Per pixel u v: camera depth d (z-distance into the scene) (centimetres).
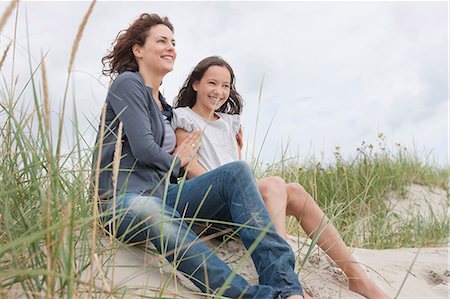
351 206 548
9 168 202
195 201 250
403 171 720
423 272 333
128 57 296
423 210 654
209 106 324
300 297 210
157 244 221
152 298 181
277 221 246
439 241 515
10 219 184
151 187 250
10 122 204
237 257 264
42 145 179
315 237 237
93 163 233
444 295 298
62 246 162
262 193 257
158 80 295
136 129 248
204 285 213
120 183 245
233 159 313
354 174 636
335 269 279
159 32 288
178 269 216
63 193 215
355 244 445
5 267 177
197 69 327
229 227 267
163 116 294
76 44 145
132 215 224
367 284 261
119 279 208
